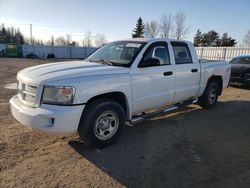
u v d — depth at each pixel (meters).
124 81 4.23
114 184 3.12
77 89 3.61
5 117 5.62
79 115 3.66
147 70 4.67
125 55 4.76
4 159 3.66
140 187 3.08
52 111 3.49
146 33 61.38
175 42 5.53
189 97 6.05
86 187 3.04
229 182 3.23
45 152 3.94
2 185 3.03
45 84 3.58
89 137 3.88
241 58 12.02
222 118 6.11
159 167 3.58
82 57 49.91
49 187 3.02
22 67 20.38
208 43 69.88
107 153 3.97
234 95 9.20
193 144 4.45
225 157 3.96
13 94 8.45
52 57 45.59
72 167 3.51
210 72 6.52
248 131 5.21
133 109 4.55
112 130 4.21
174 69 5.29
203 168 3.59
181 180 3.26
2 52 42.97
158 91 4.95
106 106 4.00
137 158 3.83
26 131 4.77
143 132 4.98
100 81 3.89
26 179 3.17
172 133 4.97
